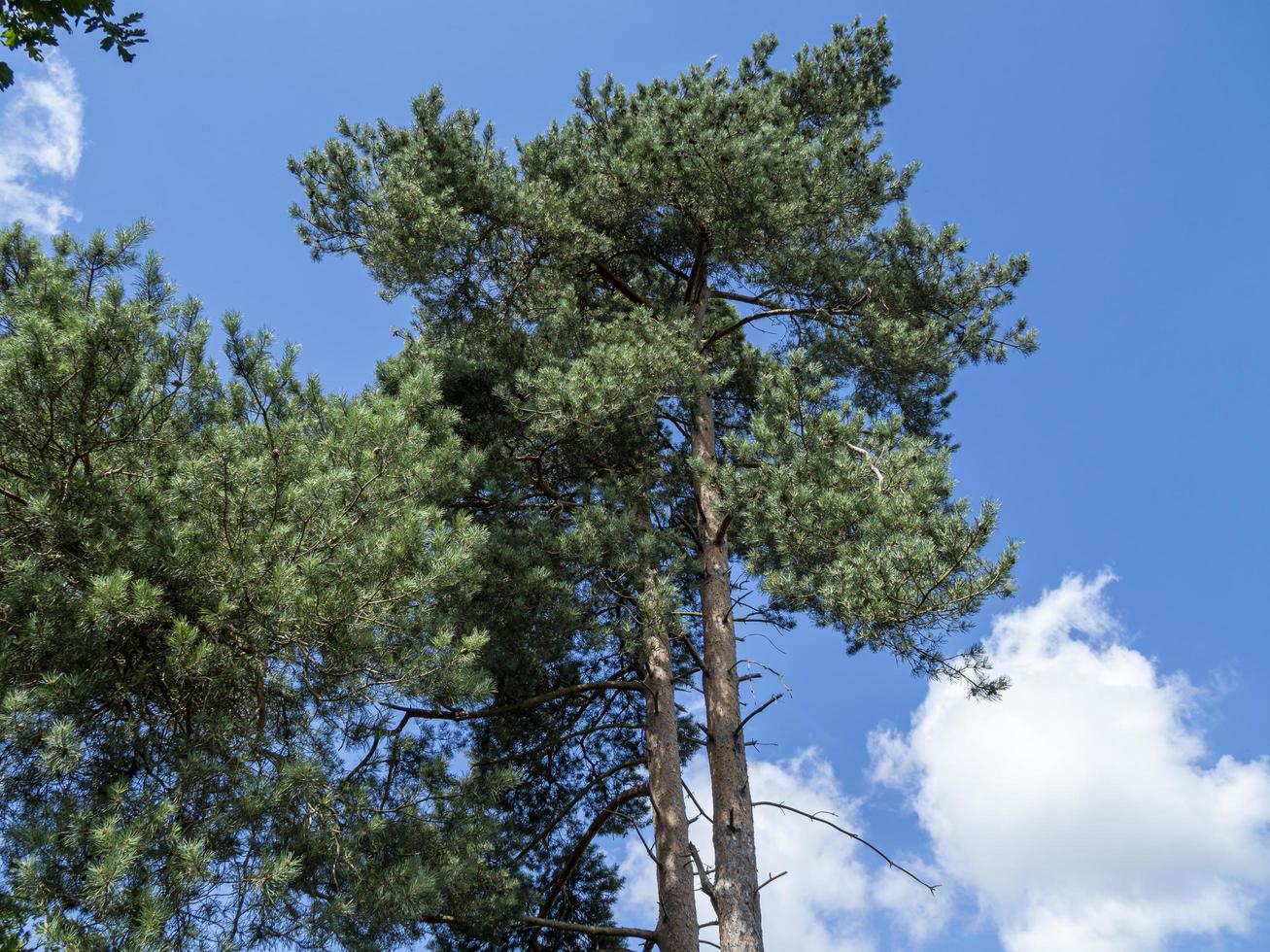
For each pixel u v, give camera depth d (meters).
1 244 7.49
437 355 11.17
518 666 9.55
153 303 6.88
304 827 6.30
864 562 7.47
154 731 6.49
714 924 8.64
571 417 9.35
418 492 7.25
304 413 7.90
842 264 12.00
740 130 11.41
